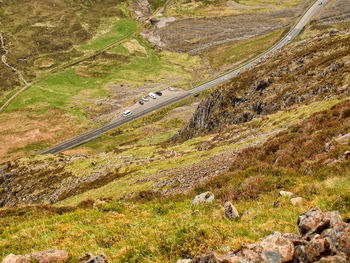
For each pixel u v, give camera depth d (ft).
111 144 370.12
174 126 394.32
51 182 202.08
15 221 55.52
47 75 569.23
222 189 52.95
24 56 614.34
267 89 190.39
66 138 403.95
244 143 114.83
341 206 33.09
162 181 107.55
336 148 52.70
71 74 576.20
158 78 561.02
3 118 451.94
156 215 46.47
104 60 623.36
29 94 507.71
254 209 39.40
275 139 82.53
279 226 31.91
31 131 418.72
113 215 48.01
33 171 233.35
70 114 457.27
